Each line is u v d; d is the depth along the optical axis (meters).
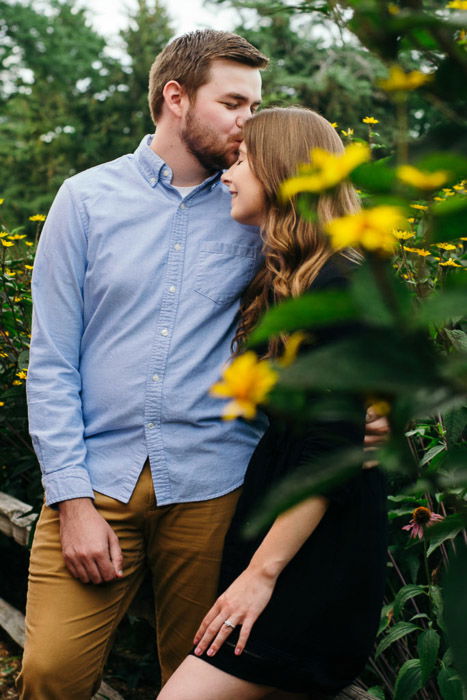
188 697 1.41
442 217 0.48
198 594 1.71
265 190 1.57
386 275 0.44
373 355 0.43
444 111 0.52
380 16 0.50
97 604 1.68
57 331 1.72
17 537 2.68
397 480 1.90
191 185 1.78
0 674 2.71
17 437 2.85
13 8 19.58
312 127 1.57
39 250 1.76
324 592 1.40
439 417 1.67
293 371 0.43
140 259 1.69
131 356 1.68
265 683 1.42
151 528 1.71
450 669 1.59
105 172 1.78
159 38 16.05
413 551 1.91
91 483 1.70
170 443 1.66
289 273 1.51
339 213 1.43
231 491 1.68
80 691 1.68
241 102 1.74
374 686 1.89
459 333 1.42
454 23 0.47
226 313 1.71
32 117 16.56
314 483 0.46
